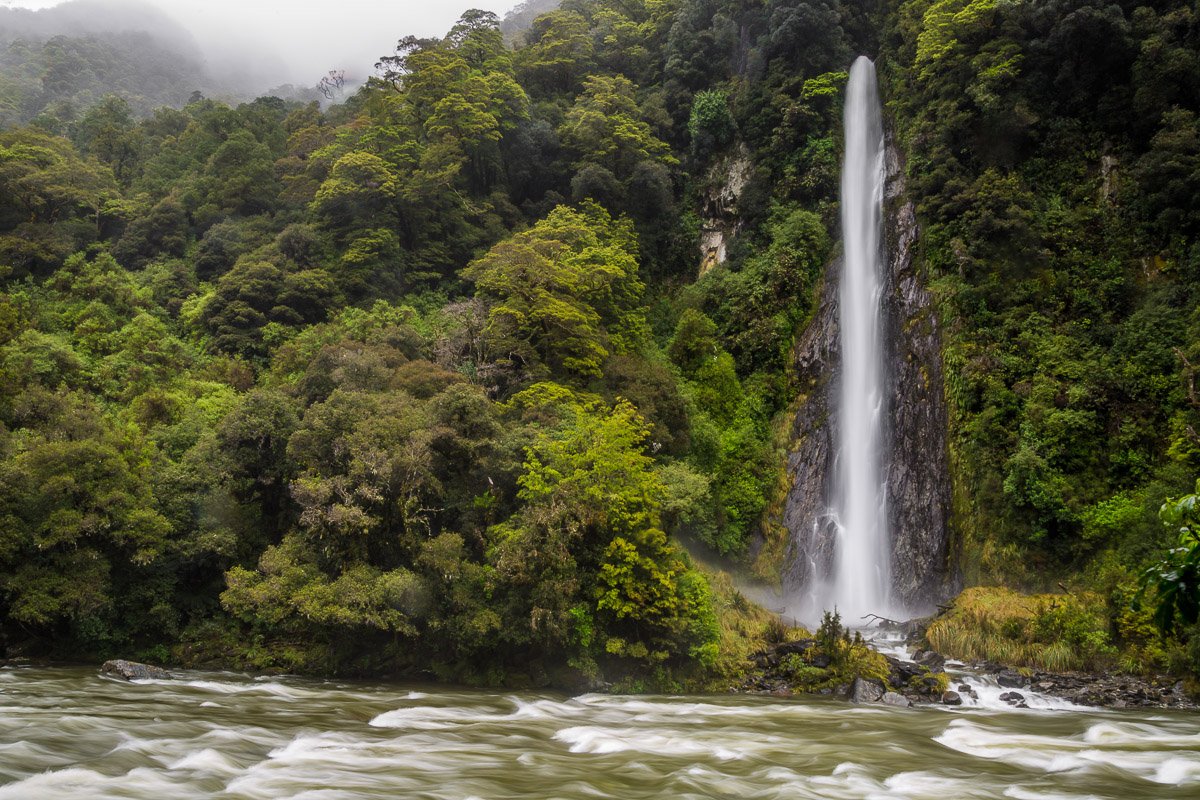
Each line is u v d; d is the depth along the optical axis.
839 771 18.14
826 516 49.78
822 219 59.28
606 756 19.48
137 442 36.41
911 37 62.31
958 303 47.66
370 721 22.84
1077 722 24.30
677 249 64.69
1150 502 35.19
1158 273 45.19
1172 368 40.41
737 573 46.69
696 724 23.67
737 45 70.75
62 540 31.62
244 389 49.56
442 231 60.50
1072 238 47.47
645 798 15.82
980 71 52.41
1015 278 46.84
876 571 47.81
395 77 71.25
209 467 36.38
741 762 18.97
